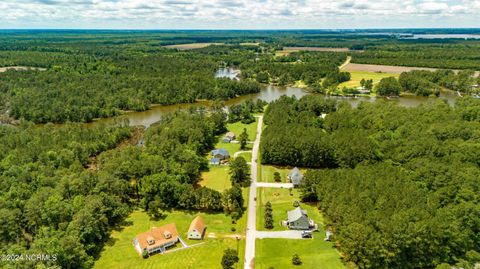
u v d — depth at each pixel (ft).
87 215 234.79
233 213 273.75
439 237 218.18
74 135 410.11
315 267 219.61
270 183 333.42
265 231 258.37
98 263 224.12
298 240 247.09
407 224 218.59
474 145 323.57
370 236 214.28
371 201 244.01
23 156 336.08
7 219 222.69
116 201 273.75
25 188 273.75
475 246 235.20
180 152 354.95
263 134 422.41
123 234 255.09
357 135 374.43
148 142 395.96
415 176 286.25
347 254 223.51
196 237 249.75
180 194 287.07
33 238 230.68
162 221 272.10
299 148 361.51
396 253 212.02
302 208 289.12
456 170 276.41
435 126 384.47
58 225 236.84
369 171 287.69
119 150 372.17
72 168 319.88
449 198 257.55
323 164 364.17
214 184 332.60
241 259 227.61
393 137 372.38
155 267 221.25
